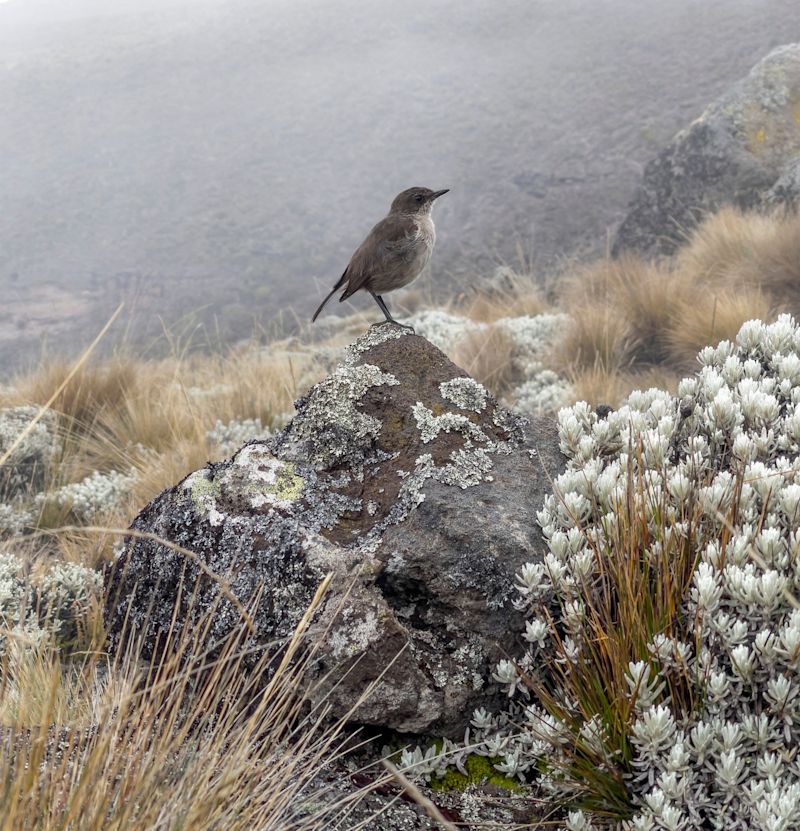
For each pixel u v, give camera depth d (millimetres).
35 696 2975
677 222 13273
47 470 7277
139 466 7199
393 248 4680
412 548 3355
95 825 2102
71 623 4129
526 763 2973
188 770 2352
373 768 3016
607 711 2805
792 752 2594
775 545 2955
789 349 4359
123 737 2506
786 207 12016
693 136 13750
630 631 2842
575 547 3260
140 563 3709
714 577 2939
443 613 3299
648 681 2812
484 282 19375
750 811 2520
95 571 4738
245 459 3854
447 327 11094
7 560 4730
